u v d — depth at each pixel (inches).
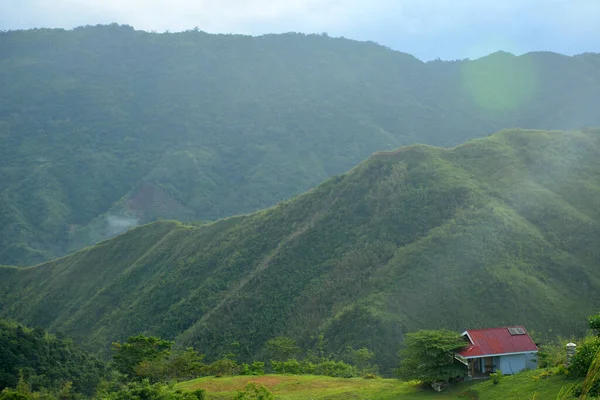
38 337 2544.3
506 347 1464.1
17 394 1711.4
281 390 1670.8
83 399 2165.4
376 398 1462.8
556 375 1214.9
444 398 1358.3
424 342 1461.6
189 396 1414.9
